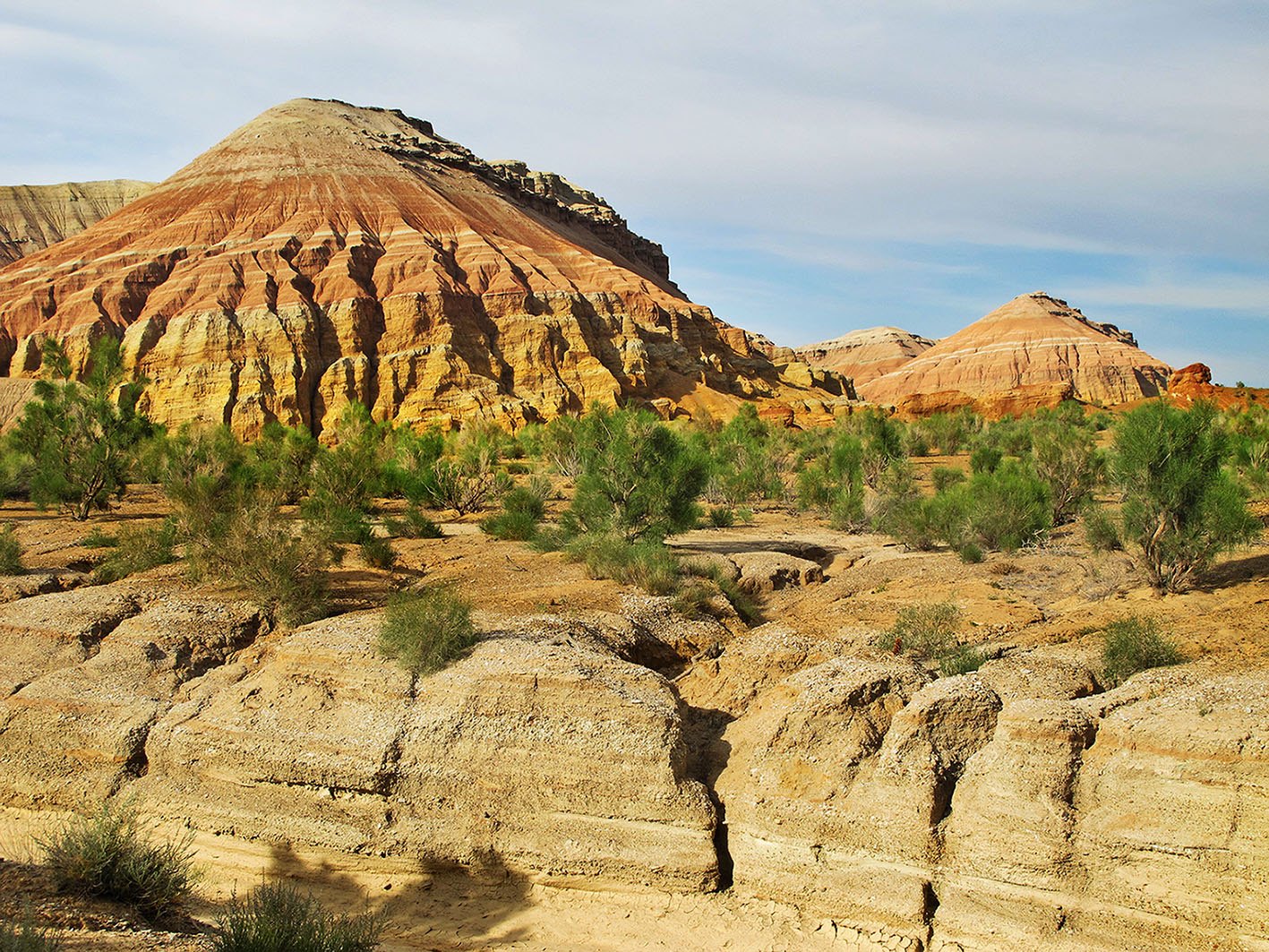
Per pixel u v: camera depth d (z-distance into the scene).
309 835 9.02
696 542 21.09
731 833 8.45
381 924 7.98
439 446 34.00
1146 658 9.74
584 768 8.76
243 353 81.88
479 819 8.80
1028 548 18.20
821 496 27.77
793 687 9.26
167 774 9.67
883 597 14.74
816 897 7.96
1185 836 7.08
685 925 8.04
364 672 9.98
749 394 106.19
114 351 23.47
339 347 85.75
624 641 11.75
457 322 90.00
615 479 18.31
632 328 101.62
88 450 21.89
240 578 12.73
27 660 11.08
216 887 8.80
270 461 27.20
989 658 10.64
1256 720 7.22
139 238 100.62
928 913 7.65
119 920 7.04
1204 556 12.88
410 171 124.25
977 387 172.00
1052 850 7.38
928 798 7.92
